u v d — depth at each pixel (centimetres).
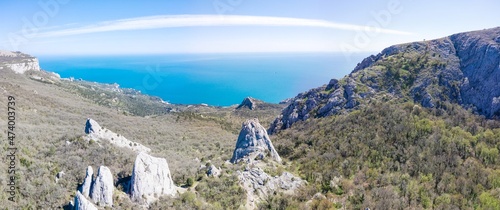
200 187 5581
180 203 4962
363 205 5616
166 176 5262
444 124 7888
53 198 4453
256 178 6262
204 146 11200
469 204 5491
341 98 11244
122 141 7175
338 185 6391
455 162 6475
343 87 11900
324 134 9169
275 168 6962
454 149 6825
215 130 15088
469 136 7219
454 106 8969
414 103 9519
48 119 9694
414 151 7019
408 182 6159
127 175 5219
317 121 10738
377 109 9425
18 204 4212
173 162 7031
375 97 10512
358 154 7425
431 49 12356
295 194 6066
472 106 8888
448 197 5641
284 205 5625
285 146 9056
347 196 5984
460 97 9375
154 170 5088
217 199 5391
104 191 4584
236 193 5631
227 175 6178
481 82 9219
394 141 7606
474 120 8150
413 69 11206
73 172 5131
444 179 6088
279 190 6147
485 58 9675
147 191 4916
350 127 8925
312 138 9112
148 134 11850
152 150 8619
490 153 6525
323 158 7619
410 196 5822
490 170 6131
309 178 6731
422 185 6062
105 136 6919
